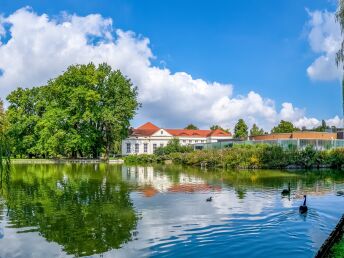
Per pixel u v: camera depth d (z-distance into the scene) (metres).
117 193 25.97
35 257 12.21
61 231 15.23
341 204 20.56
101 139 82.12
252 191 26.14
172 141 86.69
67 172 45.50
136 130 116.50
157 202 21.88
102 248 12.95
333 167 51.25
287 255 12.10
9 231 15.31
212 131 128.50
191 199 22.89
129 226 15.90
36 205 21.14
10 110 80.44
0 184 15.91
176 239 13.86
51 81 80.69
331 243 11.86
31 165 61.50
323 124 114.69
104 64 82.62
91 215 18.27
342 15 21.25
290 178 35.84
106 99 79.56
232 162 52.34
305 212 18.31
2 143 15.79
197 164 61.03
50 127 74.38
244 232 14.72
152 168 53.81
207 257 11.96
